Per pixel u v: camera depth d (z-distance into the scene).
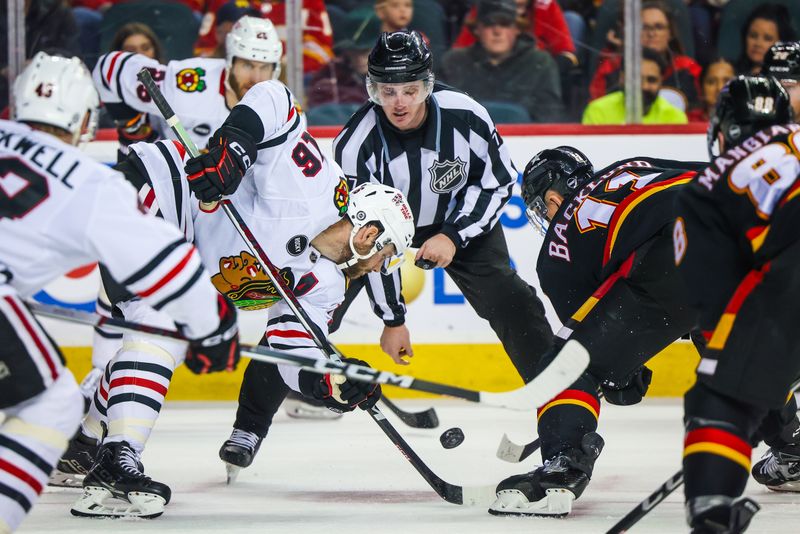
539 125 19.78
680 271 8.12
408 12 19.66
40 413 7.31
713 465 7.55
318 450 14.93
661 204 9.78
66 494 11.64
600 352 10.14
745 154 7.87
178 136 10.52
